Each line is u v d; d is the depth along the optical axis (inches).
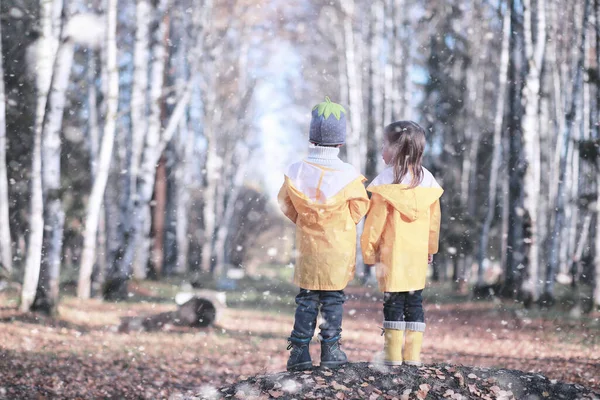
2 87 549.0
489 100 913.5
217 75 862.5
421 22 816.9
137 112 604.7
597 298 469.7
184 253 1023.0
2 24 544.4
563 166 522.3
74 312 442.3
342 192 148.6
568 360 291.6
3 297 481.1
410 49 790.5
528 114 530.6
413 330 158.7
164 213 969.5
